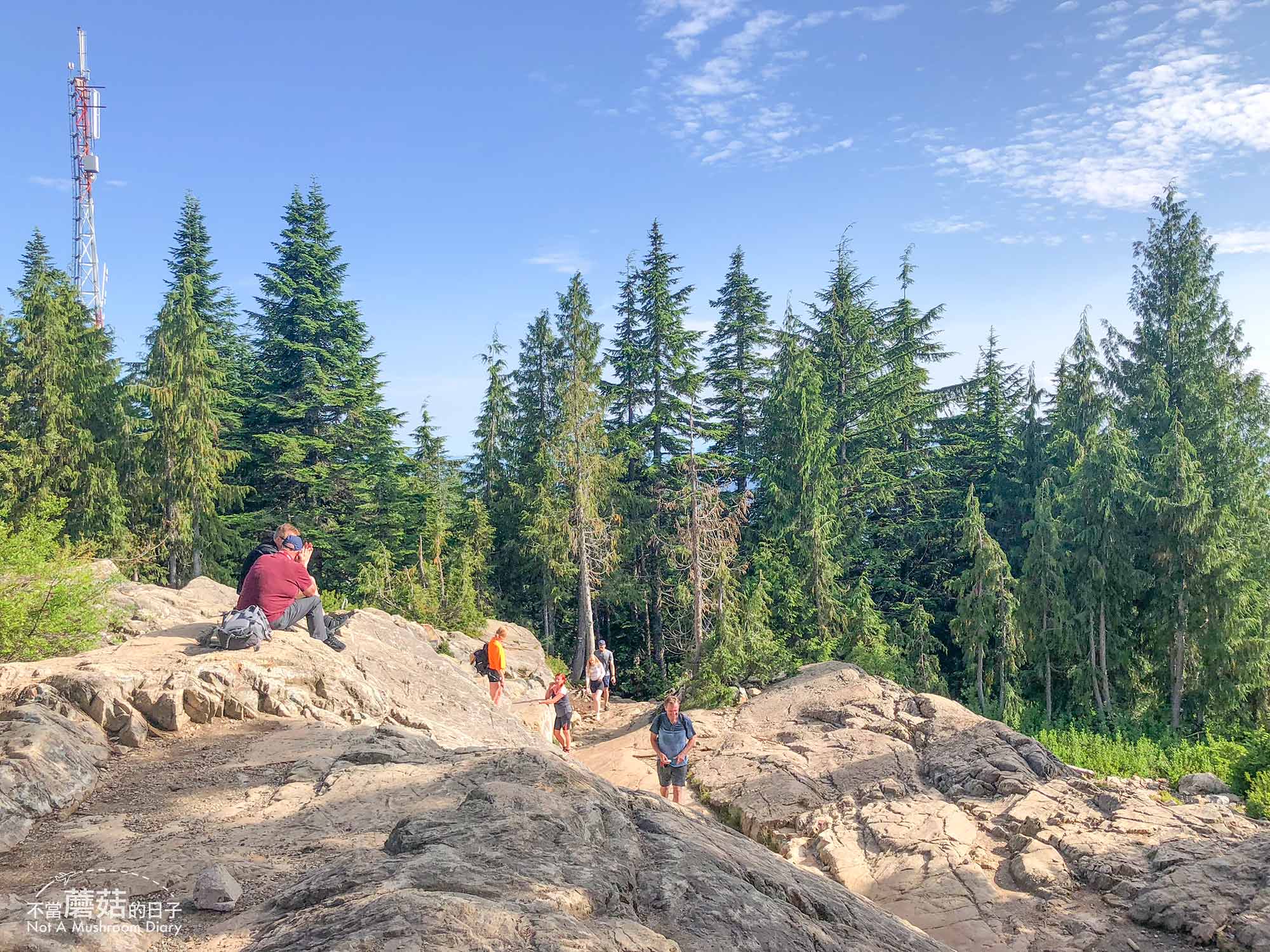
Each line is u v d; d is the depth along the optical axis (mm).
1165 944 8422
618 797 5516
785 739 16906
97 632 10078
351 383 39062
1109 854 10375
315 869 4191
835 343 38656
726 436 38656
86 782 5703
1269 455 30641
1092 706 27016
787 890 4637
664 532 34469
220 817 5230
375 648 10688
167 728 7016
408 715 8695
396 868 3559
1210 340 32062
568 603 36375
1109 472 26891
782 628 29547
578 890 3533
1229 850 9828
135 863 4367
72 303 28766
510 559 36938
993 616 26641
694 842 4758
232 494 31156
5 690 6793
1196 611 25578
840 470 36156
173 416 28969
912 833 11852
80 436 26859
